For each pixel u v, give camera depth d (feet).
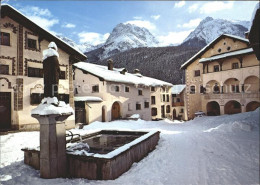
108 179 16.72
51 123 16.99
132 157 21.76
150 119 107.14
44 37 55.42
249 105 80.79
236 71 78.48
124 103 87.51
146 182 16.71
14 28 49.85
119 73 101.86
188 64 98.84
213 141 33.27
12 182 16.03
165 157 25.29
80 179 16.89
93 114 70.95
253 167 21.40
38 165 19.79
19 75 49.85
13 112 48.85
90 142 29.48
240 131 38.58
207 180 17.75
